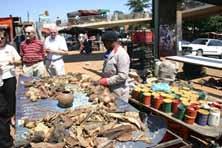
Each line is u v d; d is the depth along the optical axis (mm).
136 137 2781
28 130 2939
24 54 6309
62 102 3559
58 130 2740
